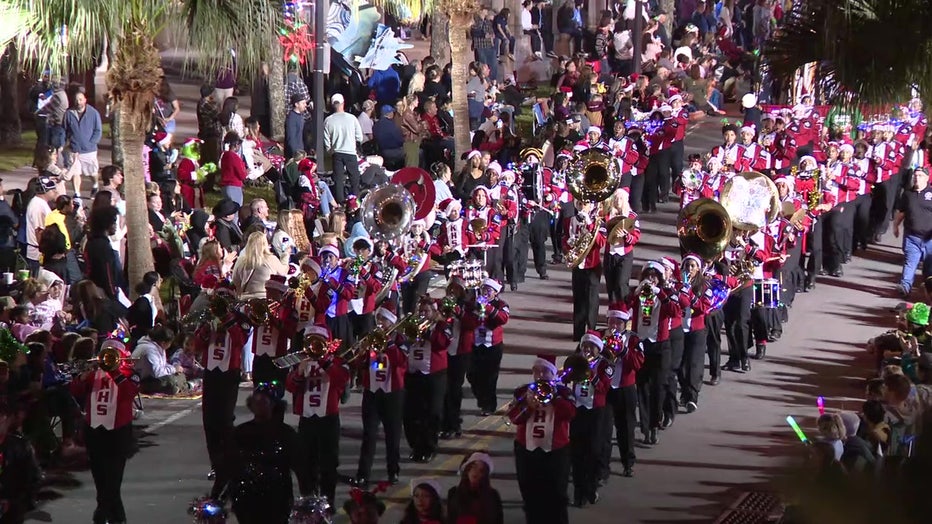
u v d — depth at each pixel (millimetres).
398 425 16109
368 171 29453
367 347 15625
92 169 29391
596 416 15430
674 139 33844
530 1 50938
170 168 29688
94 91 36875
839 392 20969
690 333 19438
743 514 15281
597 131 29438
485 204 24125
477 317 18188
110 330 19406
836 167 28156
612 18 54062
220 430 16281
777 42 16781
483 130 32812
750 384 21344
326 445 14852
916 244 26891
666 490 16328
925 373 15562
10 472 14078
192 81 44031
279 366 15008
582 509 15617
